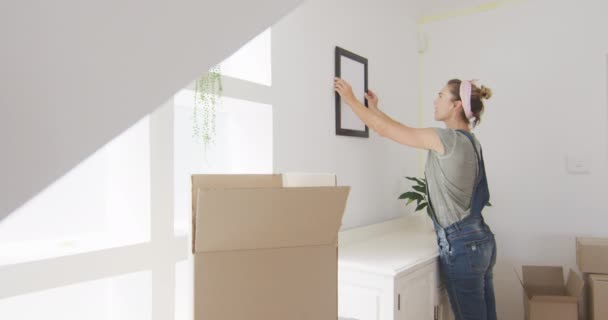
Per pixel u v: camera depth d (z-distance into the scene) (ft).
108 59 1.53
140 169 4.25
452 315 6.72
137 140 4.26
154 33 1.64
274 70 5.78
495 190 9.27
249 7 1.94
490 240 6.14
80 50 1.45
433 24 10.06
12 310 3.84
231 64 6.08
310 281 2.91
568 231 8.59
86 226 4.31
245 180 3.35
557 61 8.71
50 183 1.54
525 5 9.00
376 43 8.34
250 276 2.71
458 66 9.75
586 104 8.46
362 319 5.32
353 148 7.58
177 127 5.24
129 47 1.58
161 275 4.28
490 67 9.37
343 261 5.60
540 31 8.86
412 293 5.51
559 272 7.59
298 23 6.26
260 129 5.79
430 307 6.01
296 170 6.18
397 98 9.11
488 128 9.36
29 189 1.49
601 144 8.34
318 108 6.64
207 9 1.78
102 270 3.75
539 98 8.87
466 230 5.91
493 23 9.34
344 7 7.35
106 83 1.55
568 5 8.60
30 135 1.42
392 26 8.96
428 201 6.32
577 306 6.70
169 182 4.39
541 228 8.82
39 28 1.34
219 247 2.64
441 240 6.12
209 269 2.60
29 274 3.27
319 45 6.69
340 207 2.88
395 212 8.94
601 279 7.17
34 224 3.92
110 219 4.47
